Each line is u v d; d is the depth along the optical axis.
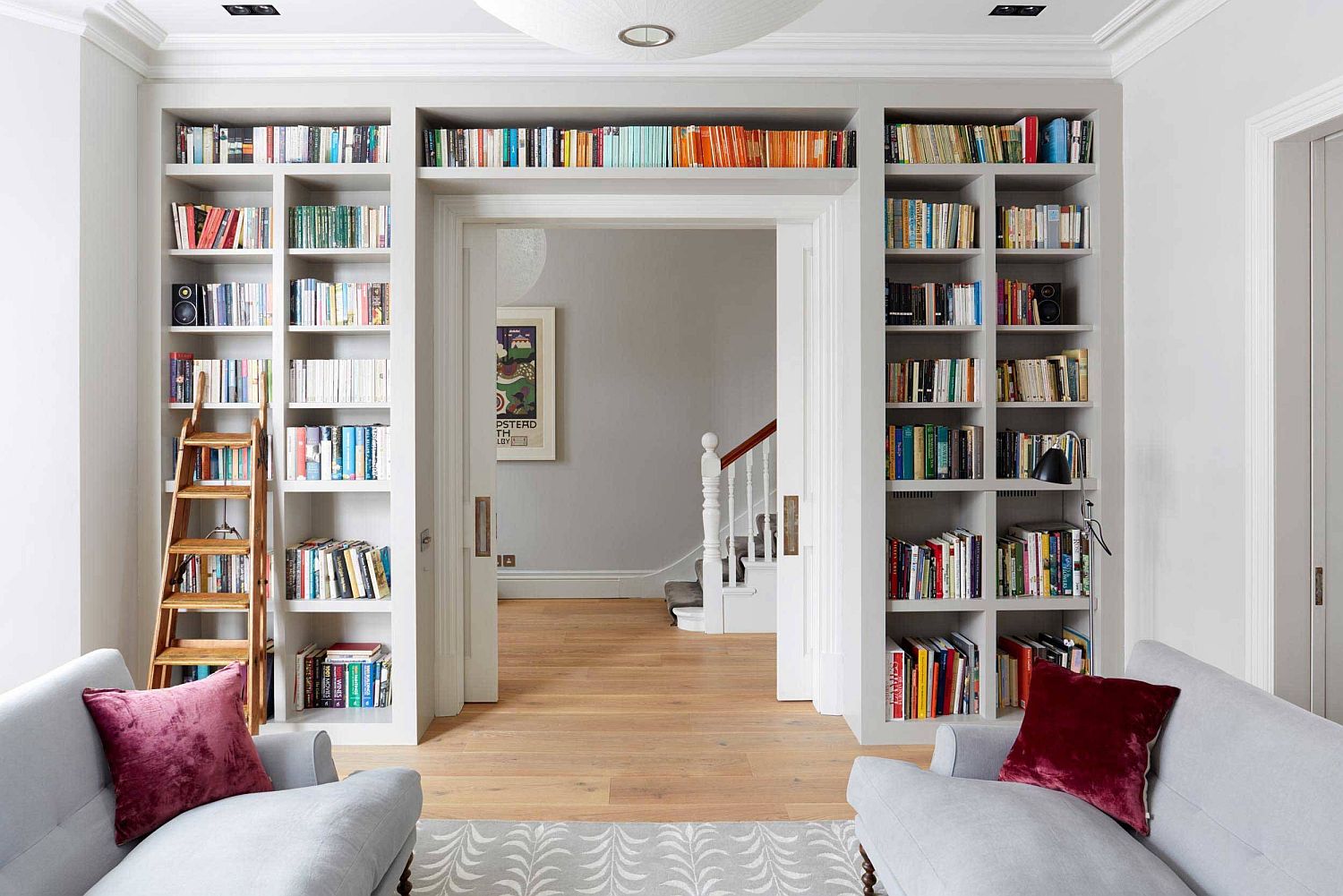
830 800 3.17
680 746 3.69
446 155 3.74
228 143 3.74
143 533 3.68
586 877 2.64
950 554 3.79
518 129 3.82
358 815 2.11
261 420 3.68
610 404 6.68
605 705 4.20
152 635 3.67
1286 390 2.82
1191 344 3.25
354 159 3.75
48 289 3.21
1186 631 3.30
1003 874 1.81
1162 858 2.02
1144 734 2.17
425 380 3.86
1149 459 3.55
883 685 3.71
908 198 4.14
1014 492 4.09
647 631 5.66
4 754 1.82
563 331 6.66
